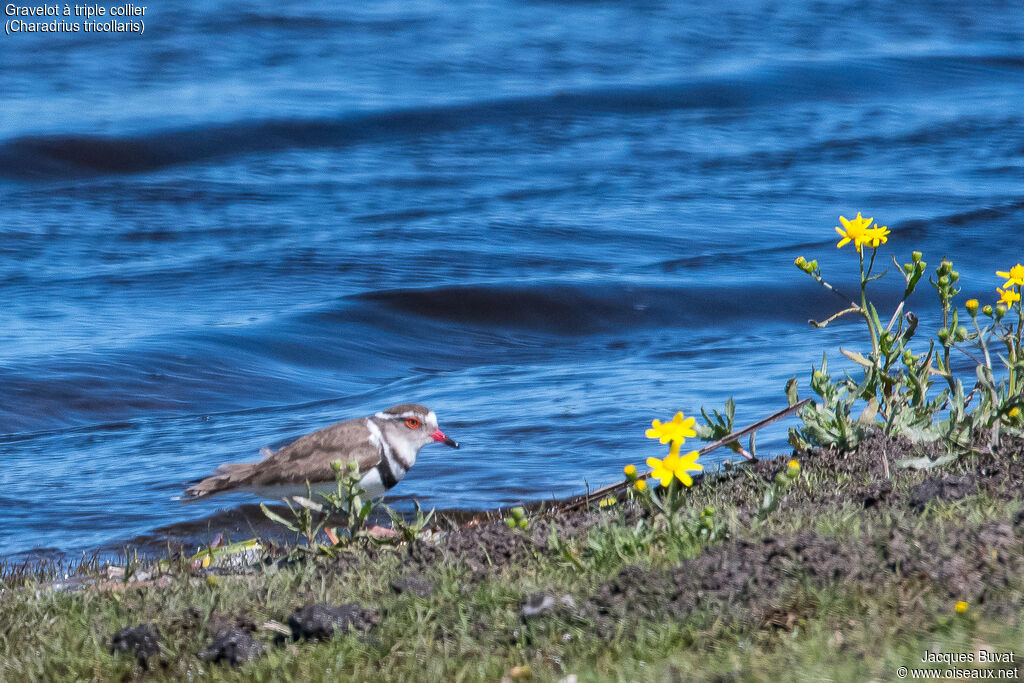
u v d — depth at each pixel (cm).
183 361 1842
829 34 5322
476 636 675
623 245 2577
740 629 633
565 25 5419
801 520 796
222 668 673
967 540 695
